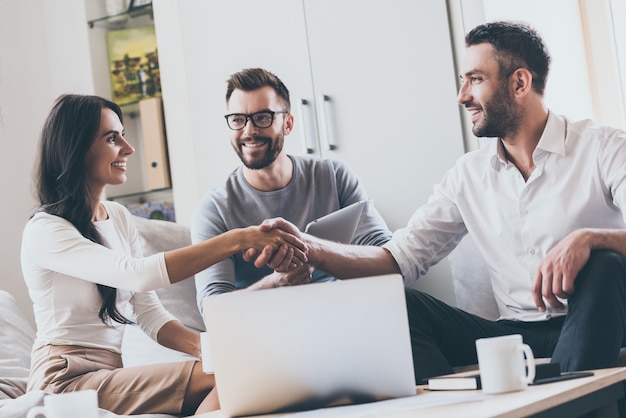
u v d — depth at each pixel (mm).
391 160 3092
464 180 2396
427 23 2990
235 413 1396
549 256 1836
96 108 2305
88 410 1191
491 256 2371
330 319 1387
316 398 1402
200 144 3520
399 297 1396
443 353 2191
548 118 2271
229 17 3418
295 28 3271
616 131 2217
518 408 1124
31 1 3873
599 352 1666
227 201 2775
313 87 3240
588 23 3221
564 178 2244
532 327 2244
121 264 2143
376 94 3107
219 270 2613
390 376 1397
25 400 1880
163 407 2072
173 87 3699
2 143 3721
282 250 2166
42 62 3883
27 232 2248
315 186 2801
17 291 3707
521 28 2273
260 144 2723
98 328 2254
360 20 3123
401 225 3086
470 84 2320
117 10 3828
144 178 3875
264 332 1388
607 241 1814
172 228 3010
